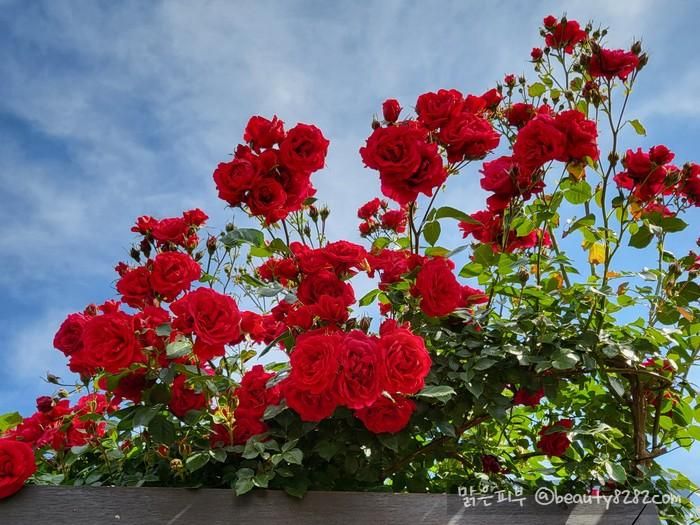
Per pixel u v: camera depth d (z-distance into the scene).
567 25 2.27
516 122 2.04
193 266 1.59
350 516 1.42
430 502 1.47
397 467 1.72
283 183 1.66
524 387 1.67
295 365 1.37
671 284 1.78
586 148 1.64
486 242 1.98
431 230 1.73
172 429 1.52
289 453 1.41
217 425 1.60
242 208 1.67
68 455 1.70
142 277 1.60
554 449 1.77
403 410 1.47
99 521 1.35
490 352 1.61
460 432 1.71
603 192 1.84
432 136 1.75
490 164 1.78
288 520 1.40
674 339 1.80
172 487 1.41
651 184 1.81
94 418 1.60
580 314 1.78
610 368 1.72
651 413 1.96
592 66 1.89
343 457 1.60
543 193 1.88
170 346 1.43
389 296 1.71
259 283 1.75
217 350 1.41
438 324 1.69
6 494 1.34
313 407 1.41
